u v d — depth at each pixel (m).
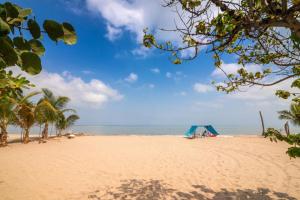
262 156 11.19
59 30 0.98
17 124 16.72
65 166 9.42
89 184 7.08
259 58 4.00
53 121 18.81
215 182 7.27
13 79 1.82
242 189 6.57
